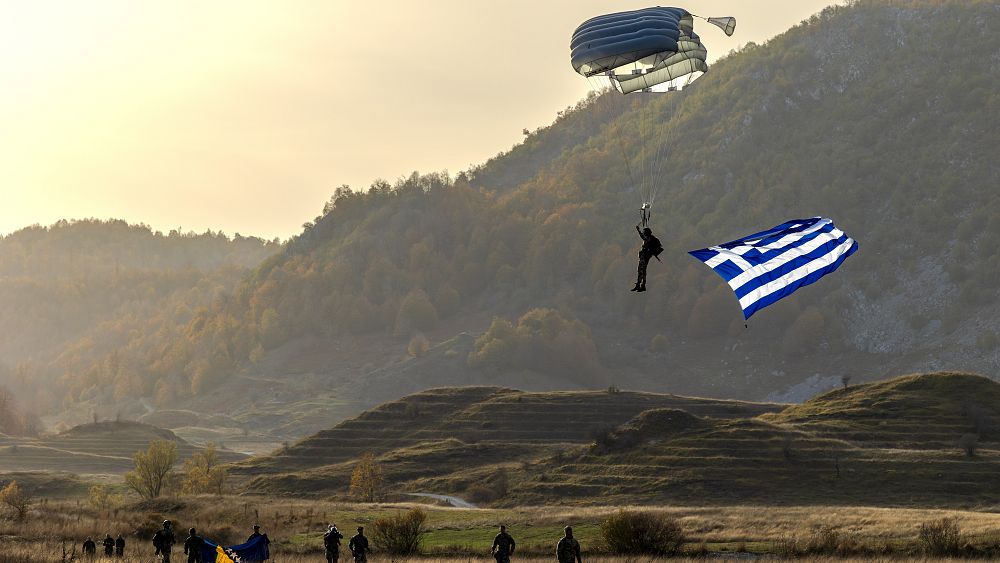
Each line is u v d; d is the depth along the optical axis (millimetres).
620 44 70688
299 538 125312
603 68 74000
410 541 112062
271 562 82812
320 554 102000
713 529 127250
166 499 191250
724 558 96812
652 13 71688
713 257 48438
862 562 87875
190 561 71750
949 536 101625
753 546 109062
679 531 107375
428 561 94000
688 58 78750
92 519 144625
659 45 70125
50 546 94625
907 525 119188
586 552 103938
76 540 110250
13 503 169500
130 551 91188
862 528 119188
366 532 133125
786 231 50500
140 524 133375
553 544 118188
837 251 50094
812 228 50750
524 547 115812
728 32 71938
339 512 166875
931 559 89750
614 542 104625
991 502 191500
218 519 155750
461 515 165125
